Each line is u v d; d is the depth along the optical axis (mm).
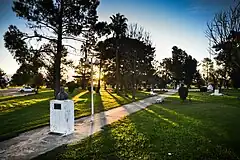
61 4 18328
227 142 7840
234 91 45219
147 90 51938
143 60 36844
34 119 13336
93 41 19719
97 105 20531
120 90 45062
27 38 18000
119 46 37438
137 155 6609
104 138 8516
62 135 9117
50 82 32062
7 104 23281
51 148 7430
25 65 18578
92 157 6508
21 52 17531
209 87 54531
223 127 10180
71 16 18531
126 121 12078
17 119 13453
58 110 9438
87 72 52219
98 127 10586
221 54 25906
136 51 33469
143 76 43531
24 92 48500
